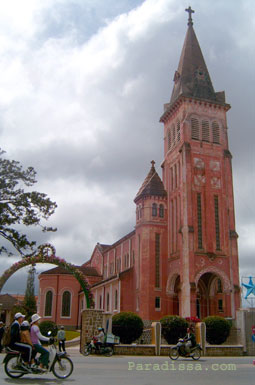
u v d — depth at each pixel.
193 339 25.14
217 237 49.72
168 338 33.75
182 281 46.69
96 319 29.62
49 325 42.56
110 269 71.38
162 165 57.78
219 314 49.84
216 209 50.91
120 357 26.34
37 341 14.67
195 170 51.25
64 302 68.38
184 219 48.47
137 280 52.44
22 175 35.88
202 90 55.84
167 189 55.31
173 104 56.03
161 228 53.44
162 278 51.28
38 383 13.27
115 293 55.19
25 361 14.45
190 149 51.50
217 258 48.06
